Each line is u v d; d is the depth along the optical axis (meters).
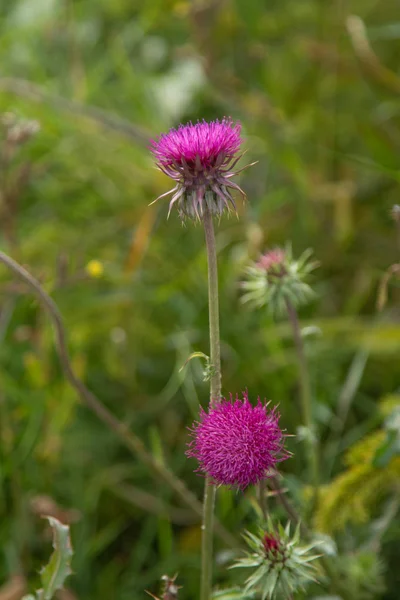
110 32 1.38
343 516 0.80
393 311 1.04
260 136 1.15
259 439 0.64
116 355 1.02
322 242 1.12
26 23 1.34
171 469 0.96
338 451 0.94
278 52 1.27
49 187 1.16
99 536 0.92
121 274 1.06
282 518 0.84
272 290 0.78
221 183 0.64
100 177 1.18
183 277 1.05
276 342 0.98
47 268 1.06
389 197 1.14
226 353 0.99
